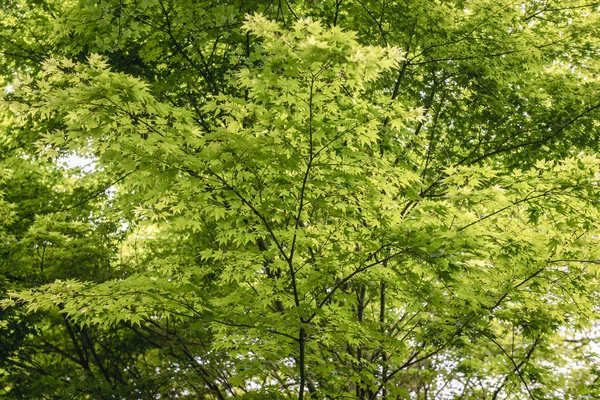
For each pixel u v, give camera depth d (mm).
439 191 7348
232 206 4266
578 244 4812
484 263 5359
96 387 7848
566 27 7320
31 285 7762
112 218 8180
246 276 5156
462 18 6930
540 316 5625
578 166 4195
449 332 5660
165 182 4004
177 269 4996
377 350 6926
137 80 3387
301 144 3998
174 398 9477
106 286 4211
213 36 5871
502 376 8141
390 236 4047
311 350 5547
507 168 7371
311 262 4727
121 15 5441
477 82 7273
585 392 6172
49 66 3523
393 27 6793
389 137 4953
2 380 9055
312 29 3178
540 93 7566
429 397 11492
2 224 7824
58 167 9383
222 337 5098
